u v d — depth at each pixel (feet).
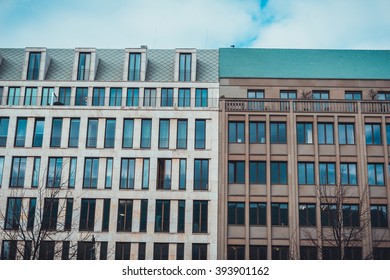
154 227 137.80
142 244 136.98
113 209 139.33
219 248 134.31
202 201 139.44
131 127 146.82
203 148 143.64
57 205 139.95
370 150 140.26
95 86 153.07
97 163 144.05
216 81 156.25
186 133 145.69
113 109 147.43
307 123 143.64
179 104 150.71
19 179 143.02
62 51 170.09
